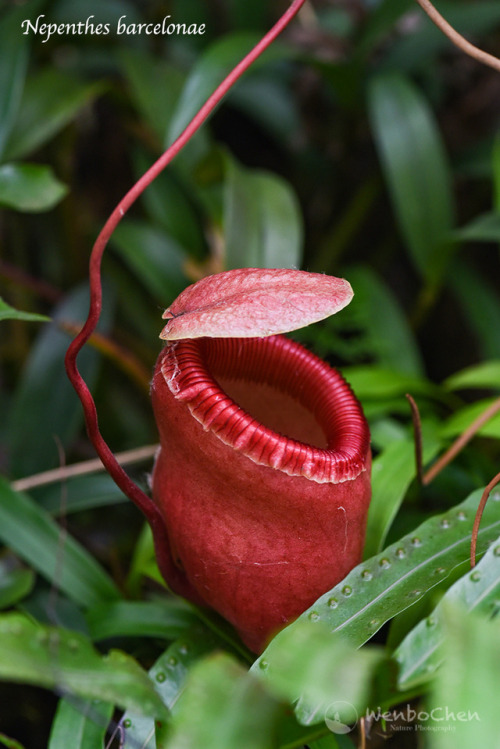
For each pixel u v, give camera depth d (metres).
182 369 0.55
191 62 1.06
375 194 1.06
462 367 1.23
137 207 1.22
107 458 0.56
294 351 0.59
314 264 1.10
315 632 0.52
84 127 1.15
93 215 1.21
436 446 0.67
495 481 0.56
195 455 0.55
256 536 0.55
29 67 0.99
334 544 0.56
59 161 1.08
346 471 0.55
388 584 0.57
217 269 0.87
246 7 1.00
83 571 0.67
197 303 0.55
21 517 0.67
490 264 1.17
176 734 0.51
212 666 0.52
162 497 0.57
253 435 0.54
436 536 0.58
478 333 0.98
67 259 1.12
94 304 0.54
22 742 0.71
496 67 0.58
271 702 0.51
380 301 0.89
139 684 0.52
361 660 0.51
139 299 1.08
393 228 1.15
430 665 0.53
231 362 0.58
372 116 0.91
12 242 1.11
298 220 0.77
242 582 0.56
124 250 0.91
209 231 0.89
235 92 1.06
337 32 1.09
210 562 0.56
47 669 0.51
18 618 0.52
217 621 0.60
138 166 0.99
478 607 0.54
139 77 0.92
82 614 0.66
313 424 0.60
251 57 0.55
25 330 1.09
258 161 1.20
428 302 0.97
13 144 0.85
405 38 1.00
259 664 0.54
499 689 0.49
